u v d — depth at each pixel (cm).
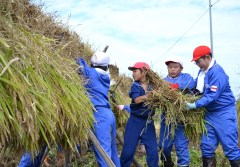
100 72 410
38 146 291
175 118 471
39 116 258
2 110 233
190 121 481
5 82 244
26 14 354
